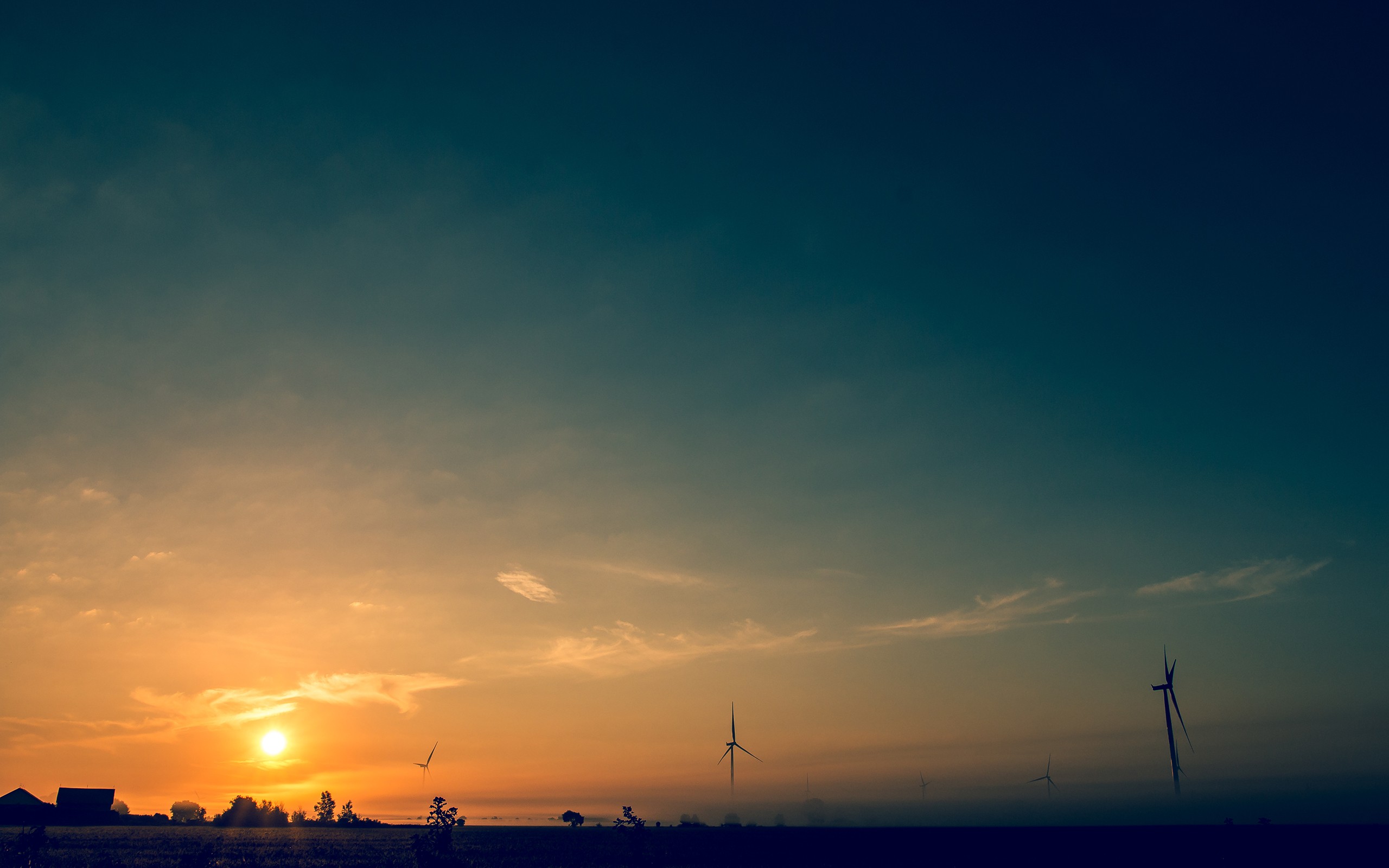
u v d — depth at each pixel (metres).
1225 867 82.31
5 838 121.44
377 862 87.62
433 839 51.47
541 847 130.12
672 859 92.12
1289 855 100.00
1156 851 111.69
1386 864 85.06
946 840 163.25
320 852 108.00
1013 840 166.50
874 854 104.38
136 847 113.75
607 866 83.00
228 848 114.56
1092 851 111.75
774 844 142.50
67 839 135.00
